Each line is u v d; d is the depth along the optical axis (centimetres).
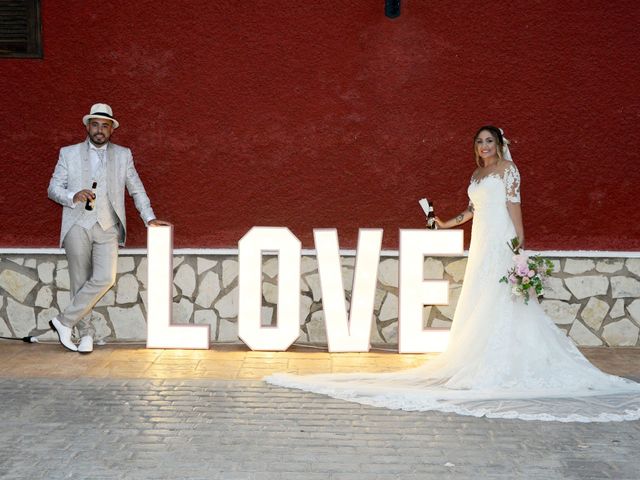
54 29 722
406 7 724
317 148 733
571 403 569
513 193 630
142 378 623
